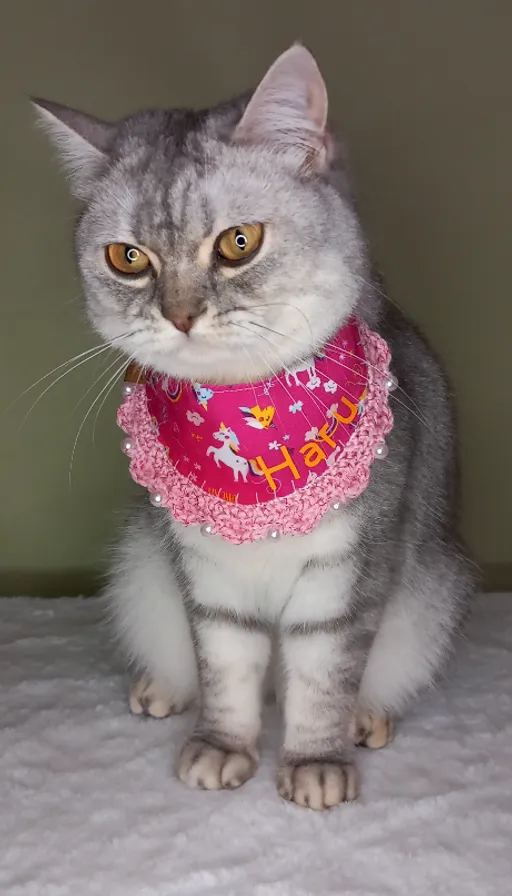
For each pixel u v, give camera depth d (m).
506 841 1.08
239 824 1.12
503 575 1.75
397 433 1.15
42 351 1.61
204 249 0.96
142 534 1.36
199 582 1.18
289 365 1.03
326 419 1.05
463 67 1.50
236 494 1.07
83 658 1.51
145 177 0.99
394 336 1.26
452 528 1.41
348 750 1.21
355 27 1.49
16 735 1.29
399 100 1.52
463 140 1.53
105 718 1.34
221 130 1.00
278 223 0.97
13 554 1.75
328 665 1.17
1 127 1.51
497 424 1.67
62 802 1.16
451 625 1.36
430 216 1.57
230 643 1.20
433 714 1.34
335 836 1.09
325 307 1.01
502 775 1.19
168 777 1.21
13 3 1.47
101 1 1.48
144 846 1.08
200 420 1.06
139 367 1.13
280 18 1.49
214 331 0.96
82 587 1.76
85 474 1.68
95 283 1.05
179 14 1.49
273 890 1.02
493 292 1.60
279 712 1.34
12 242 1.56
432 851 1.06
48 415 1.65
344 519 1.09
